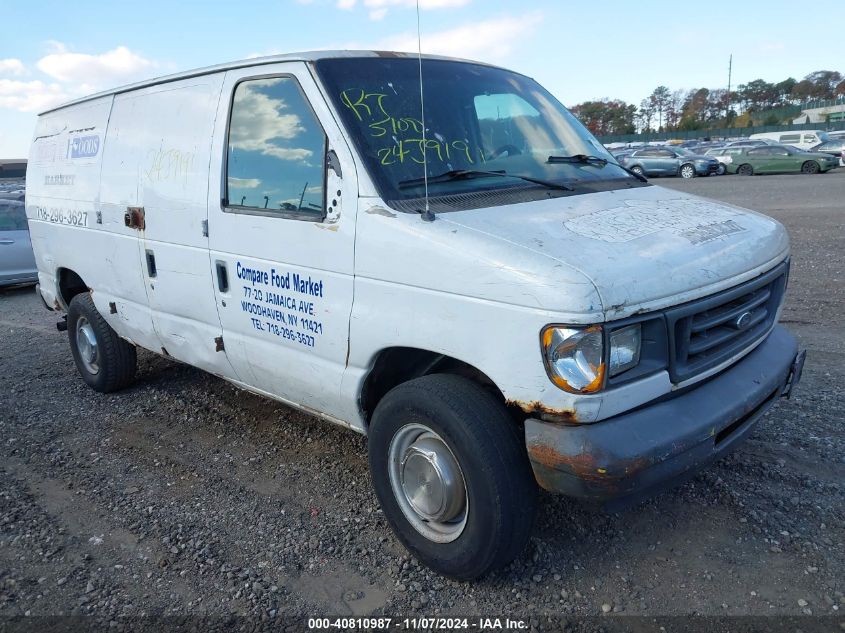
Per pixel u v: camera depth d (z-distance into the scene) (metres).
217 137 3.94
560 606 2.96
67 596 3.17
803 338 6.19
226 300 3.97
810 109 83.88
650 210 3.34
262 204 3.67
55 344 7.66
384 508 3.34
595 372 2.53
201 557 3.41
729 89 91.06
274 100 3.63
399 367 3.40
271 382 3.91
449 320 2.84
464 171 3.38
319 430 4.84
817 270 9.03
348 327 3.26
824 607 2.85
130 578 3.28
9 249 11.01
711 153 32.00
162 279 4.46
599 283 2.52
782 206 16.52
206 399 5.55
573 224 2.98
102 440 4.88
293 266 3.48
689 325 2.78
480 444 2.80
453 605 3.00
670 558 3.22
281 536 3.57
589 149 4.19
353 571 3.27
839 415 4.54
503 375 2.70
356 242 3.16
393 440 3.20
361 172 3.17
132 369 5.71
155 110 4.50
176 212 4.21
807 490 3.68
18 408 5.57
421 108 3.53
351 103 3.37
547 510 3.64
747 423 3.12
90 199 5.15
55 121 5.94
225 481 4.19
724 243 3.10
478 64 4.23
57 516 3.86
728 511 3.54
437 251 2.85
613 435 2.61
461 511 3.04
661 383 2.74
